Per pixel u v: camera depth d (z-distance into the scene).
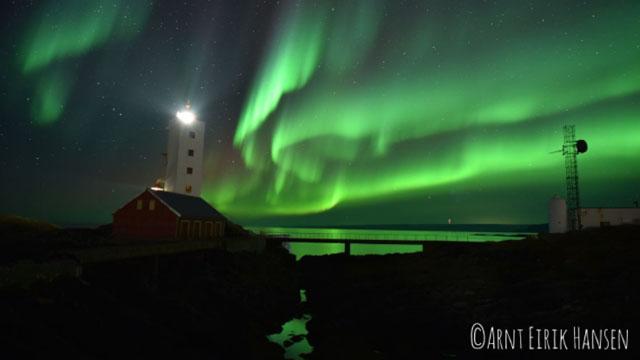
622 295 21.61
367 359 19.16
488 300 25.59
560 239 40.91
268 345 20.02
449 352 19.75
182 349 15.89
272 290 31.95
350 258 52.91
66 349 12.38
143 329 16.12
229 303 24.78
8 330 12.04
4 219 45.97
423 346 20.66
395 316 25.64
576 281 25.39
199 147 54.62
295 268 48.62
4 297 13.98
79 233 42.88
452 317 23.84
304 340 22.83
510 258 36.19
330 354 19.97
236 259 34.28
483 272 33.06
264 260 39.56
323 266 49.78
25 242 30.22
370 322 25.27
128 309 17.42
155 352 14.75
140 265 23.98
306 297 36.62
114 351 13.67
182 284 24.34
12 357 10.88
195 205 45.72
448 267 37.59
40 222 49.41
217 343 17.92
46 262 16.41
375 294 32.06
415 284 32.88
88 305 16.03
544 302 23.20
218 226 46.84
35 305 14.16
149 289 21.22
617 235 37.09
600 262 28.78
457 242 50.62
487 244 47.03
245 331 21.06
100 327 14.79
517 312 22.80
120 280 20.75
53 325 13.53
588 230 43.53
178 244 26.73
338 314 28.14
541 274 29.19
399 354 19.78
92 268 20.73
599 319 19.52
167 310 19.53
